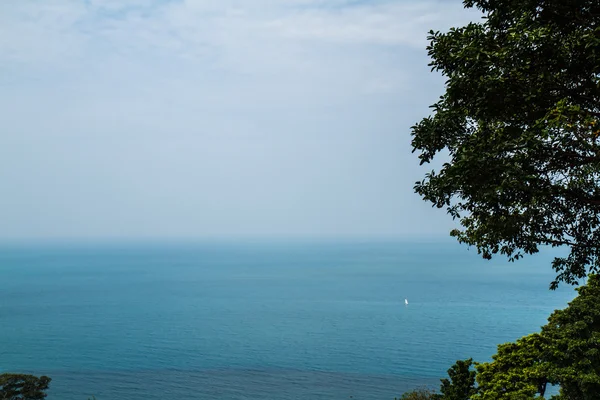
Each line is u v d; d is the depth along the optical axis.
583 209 12.93
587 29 10.87
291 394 66.62
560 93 11.45
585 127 10.42
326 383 72.62
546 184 11.54
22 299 194.00
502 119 12.00
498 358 21.28
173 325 133.50
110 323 137.38
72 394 67.00
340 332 120.00
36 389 29.97
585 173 11.74
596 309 18.06
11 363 87.75
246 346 104.00
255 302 182.12
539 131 10.48
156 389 69.69
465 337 110.50
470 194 11.91
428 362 86.44
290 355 94.31
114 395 66.50
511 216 12.67
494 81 10.85
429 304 171.12
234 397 65.56
